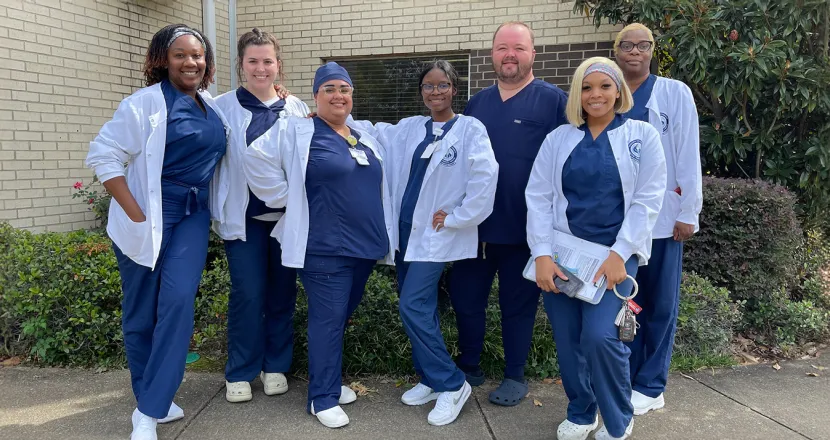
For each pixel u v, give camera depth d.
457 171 2.91
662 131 2.89
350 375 3.55
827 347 4.08
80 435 2.82
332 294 2.91
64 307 3.71
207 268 4.61
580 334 2.62
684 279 4.14
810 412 3.06
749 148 4.74
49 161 5.36
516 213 2.99
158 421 2.92
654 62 5.29
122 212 2.67
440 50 6.54
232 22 6.75
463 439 2.80
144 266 2.69
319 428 2.90
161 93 2.69
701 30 4.53
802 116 4.80
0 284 3.79
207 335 3.81
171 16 6.59
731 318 3.95
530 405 3.16
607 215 2.52
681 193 2.88
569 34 6.12
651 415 3.02
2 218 4.98
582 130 2.62
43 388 3.36
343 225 2.86
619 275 2.43
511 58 2.93
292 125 2.88
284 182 2.85
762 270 4.25
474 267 3.17
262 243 3.08
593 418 2.73
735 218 4.25
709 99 5.12
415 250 2.96
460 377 3.02
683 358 3.72
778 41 4.40
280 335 3.28
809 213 4.97
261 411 3.09
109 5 5.83
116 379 3.49
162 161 2.64
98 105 5.79
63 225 5.51
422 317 2.91
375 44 6.72
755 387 3.39
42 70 5.24
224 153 2.94
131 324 2.81
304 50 6.96
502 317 3.18
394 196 3.15
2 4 4.90
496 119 3.03
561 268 2.54
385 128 3.29
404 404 3.19
